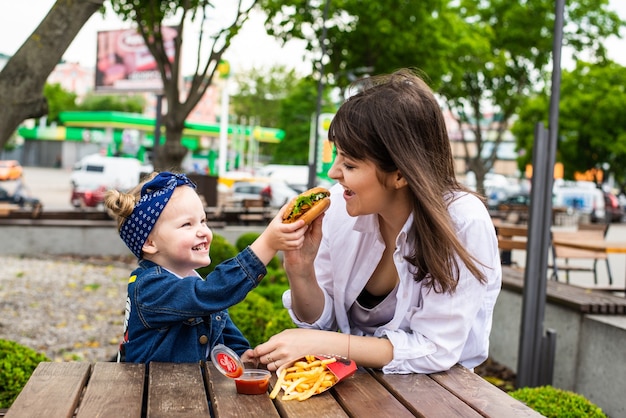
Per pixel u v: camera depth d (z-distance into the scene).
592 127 26.69
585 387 4.85
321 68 14.67
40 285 8.96
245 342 2.50
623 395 4.40
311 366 1.99
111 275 10.02
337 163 2.14
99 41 19.34
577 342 4.98
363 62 17.39
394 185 2.10
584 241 8.11
